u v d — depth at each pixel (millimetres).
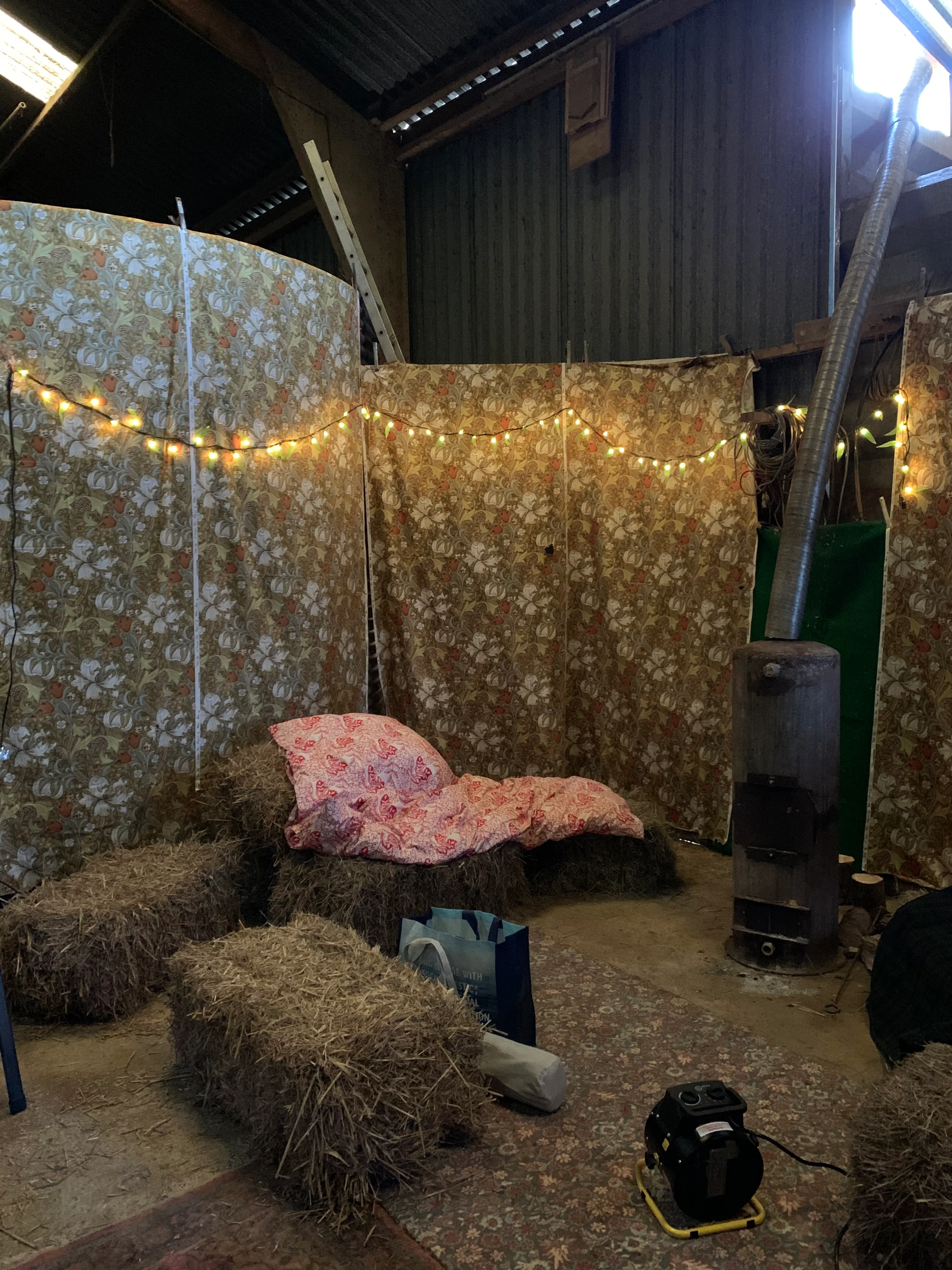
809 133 4082
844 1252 1693
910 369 3492
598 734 4602
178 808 3504
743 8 4285
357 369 4234
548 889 3703
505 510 4551
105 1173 1951
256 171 7098
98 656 3285
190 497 3484
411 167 6008
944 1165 1509
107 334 3266
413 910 3049
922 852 3516
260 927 3217
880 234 3332
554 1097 2139
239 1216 1811
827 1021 2598
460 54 5348
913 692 3523
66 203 8578
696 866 4051
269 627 3766
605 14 4777
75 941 2576
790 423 3967
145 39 6117
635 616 4449
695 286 4566
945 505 3404
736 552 4133
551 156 5160
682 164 4574
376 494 4570
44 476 3148
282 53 5352
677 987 2832
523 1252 1705
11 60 6707
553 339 5254
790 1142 2025
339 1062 1812
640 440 4395
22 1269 1663
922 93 3711
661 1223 1762
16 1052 2475
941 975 2152
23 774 3135
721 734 4191
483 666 4586
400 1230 1771
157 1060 2443
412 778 3502
